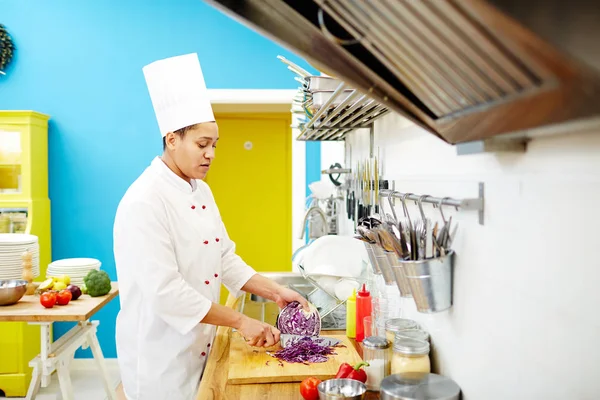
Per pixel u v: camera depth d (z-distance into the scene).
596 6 0.46
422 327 1.55
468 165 1.16
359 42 0.87
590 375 0.75
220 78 4.03
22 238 3.09
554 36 0.51
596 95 0.54
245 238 5.41
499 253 1.02
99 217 4.05
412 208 1.61
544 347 0.86
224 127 5.34
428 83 0.85
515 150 0.92
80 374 3.98
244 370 1.52
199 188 2.03
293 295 1.94
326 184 3.16
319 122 2.12
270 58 4.03
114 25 3.99
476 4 0.54
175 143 1.84
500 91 0.72
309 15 0.86
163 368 1.75
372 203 2.14
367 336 1.57
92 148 4.04
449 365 1.30
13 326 3.59
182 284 1.68
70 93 4.01
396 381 1.22
